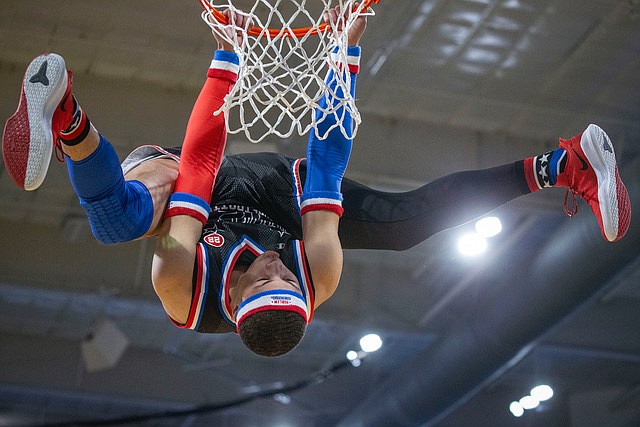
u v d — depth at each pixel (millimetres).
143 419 11273
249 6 6746
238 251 3297
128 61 8047
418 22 7500
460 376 9984
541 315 8852
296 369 12477
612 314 11117
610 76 8117
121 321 11258
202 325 3285
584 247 8164
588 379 12508
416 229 3602
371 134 8547
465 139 8750
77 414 12547
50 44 7832
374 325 10711
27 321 11359
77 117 3047
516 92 8344
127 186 3205
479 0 7223
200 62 8023
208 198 3361
